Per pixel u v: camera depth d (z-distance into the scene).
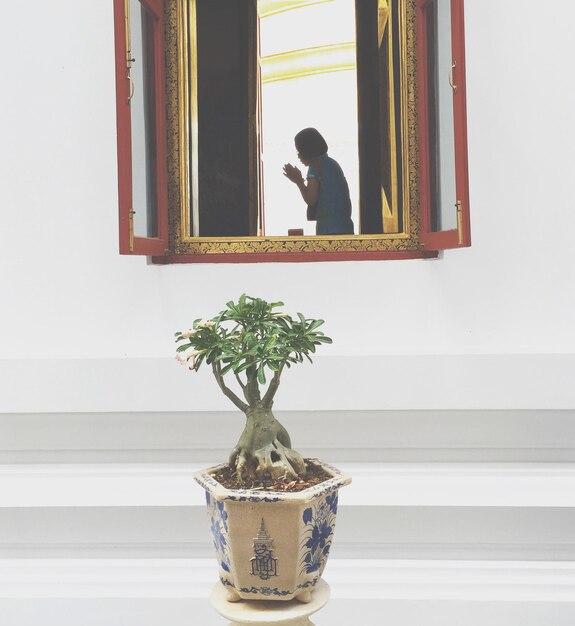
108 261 2.27
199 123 2.44
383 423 2.16
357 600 1.92
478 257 2.25
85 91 2.26
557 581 1.97
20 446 2.18
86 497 2.07
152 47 2.30
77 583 1.99
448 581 1.98
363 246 2.37
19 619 1.94
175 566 2.05
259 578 1.40
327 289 2.28
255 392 1.48
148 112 2.25
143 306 2.27
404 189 2.39
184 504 2.05
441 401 2.12
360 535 2.04
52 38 2.26
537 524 2.03
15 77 2.26
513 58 2.23
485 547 2.06
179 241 2.37
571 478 2.09
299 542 1.37
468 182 2.07
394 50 2.40
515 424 2.15
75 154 2.26
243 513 1.36
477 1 2.24
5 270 2.27
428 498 2.04
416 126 2.38
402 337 2.27
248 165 2.45
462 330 2.26
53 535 2.07
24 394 2.15
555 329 2.23
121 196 1.98
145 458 2.19
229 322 2.27
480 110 2.24
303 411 2.16
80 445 2.18
